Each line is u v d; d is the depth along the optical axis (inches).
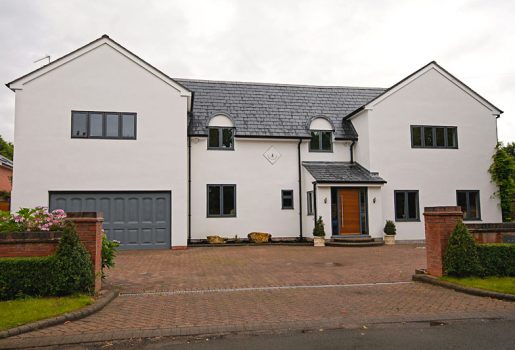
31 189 644.7
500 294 320.5
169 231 688.4
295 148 822.5
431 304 307.3
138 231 679.7
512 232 398.9
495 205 838.5
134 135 686.5
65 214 345.1
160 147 692.1
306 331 245.4
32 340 228.7
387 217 790.5
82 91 671.8
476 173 836.0
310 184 778.8
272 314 281.0
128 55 688.4
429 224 407.5
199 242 761.0
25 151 647.1
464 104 841.5
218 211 778.2
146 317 275.0
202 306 304.3
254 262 531.5
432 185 814.5
